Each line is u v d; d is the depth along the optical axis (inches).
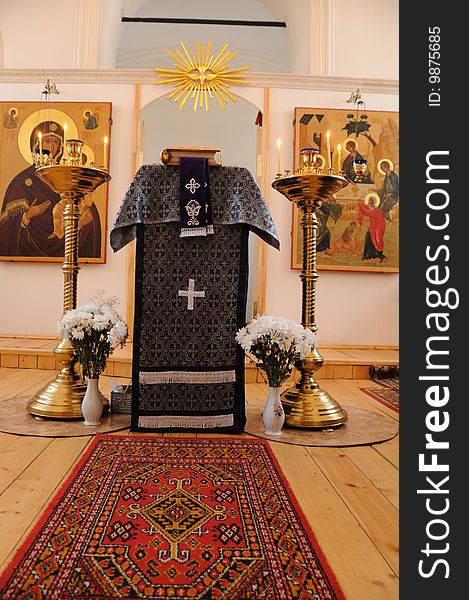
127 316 266.4
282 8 334.6
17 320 268.1
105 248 264.7
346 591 66.7
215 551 76.2
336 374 228.2
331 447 129.9
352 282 272.4
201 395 139.5
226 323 140.1
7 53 285.0
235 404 140.2
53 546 76.2
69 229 154.3
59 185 149.6
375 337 272.4
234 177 140.8
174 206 138.6
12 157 265.9
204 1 384.2
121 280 267.3
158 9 390.9
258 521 86.4
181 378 139.1
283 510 91.0
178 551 75.9
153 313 138.9
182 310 139.3
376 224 270.1
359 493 100.3
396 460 120.8
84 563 71.8
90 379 140.9
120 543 77.7
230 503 93.6
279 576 69.7
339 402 182.1
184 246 139.4
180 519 86.6
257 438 135.7
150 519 86.2
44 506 90.5
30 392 182.7
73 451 120.7
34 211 265.3
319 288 271.1
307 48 294.4
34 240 265.4
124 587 66.4
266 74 271.7
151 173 139.9
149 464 112.9
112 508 90.0
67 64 284.2
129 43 427.8
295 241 267.3
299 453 124.6
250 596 65.1
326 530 84.4
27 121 266.1
